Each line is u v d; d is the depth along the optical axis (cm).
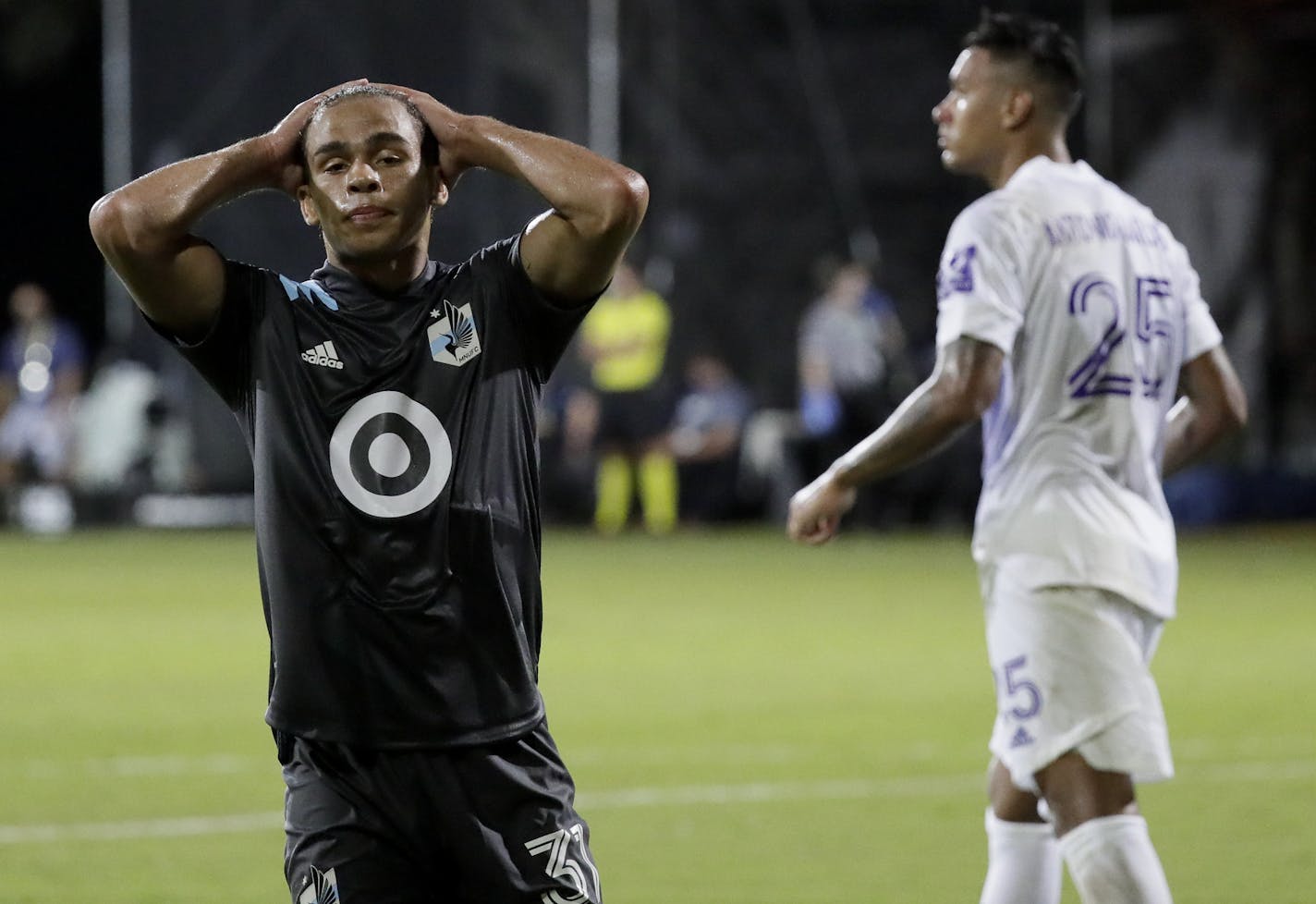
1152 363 1532
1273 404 8344
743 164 8106
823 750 2806
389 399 1249
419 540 1238
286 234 7644
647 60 8075
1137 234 1541
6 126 10375
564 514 7769
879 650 4019
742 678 3591
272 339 1262
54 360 8062
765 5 8100
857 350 7169
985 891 1571
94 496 7988
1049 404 1496
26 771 2633
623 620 4566
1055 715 1447
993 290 1480
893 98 8056
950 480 7644
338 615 1238
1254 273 8344
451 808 1241
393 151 1246
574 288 1280
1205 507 7681
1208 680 3559
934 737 2922
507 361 1274
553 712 3162
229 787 2525
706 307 8088
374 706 1236
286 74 7806
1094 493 1484
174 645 4119
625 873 2027
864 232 8069
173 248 1255
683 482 7675
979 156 1598
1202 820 2300
